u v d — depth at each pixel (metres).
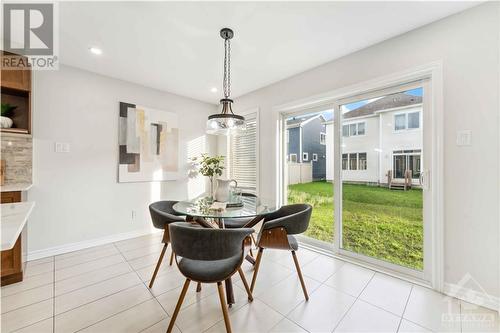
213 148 4.44
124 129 3.22
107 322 1.54
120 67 2.80
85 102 2.89
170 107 3.76
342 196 2.67
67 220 2.75
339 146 2.67
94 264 2.43
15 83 2.27
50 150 2.63
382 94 2.31
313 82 2.80
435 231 1.91
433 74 1.91
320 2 1.69
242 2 1.69
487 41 1.68
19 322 1.53
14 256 2.03
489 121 1.67
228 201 2.29
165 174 3.68
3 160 2.31
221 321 1.56
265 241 1.87
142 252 2.76
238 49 2.37
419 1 1.68
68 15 1.82
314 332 1.47
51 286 1.98
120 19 1.88
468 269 1.76
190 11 1.79
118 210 3.18
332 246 2.77
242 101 3.85
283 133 3.34
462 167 1.78
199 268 1.49
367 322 1.56
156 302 1.77
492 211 1.66
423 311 1.66
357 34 2.10
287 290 1.95
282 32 2.07
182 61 2.63
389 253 2.30
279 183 3.30
